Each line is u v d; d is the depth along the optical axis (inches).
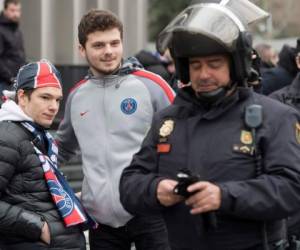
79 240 193.2
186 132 143.1
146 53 338.0
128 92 203.0
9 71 414.3
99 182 201.5
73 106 208.8
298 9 1137.4
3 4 446.0
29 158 185.9
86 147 205.5
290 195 135.0
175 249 144.3
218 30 137.8
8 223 183.6
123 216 200.5
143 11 734.5
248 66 142.5
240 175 137.3
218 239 138.7
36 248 186.4
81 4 634.2
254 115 138.5
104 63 201.8
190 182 130.8
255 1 154.8
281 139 137.6
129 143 201.9
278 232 142.7
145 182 143.3
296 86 225.8
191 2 147.3
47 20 609.3
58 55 621.6
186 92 146.3
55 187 187.9
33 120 190.5
